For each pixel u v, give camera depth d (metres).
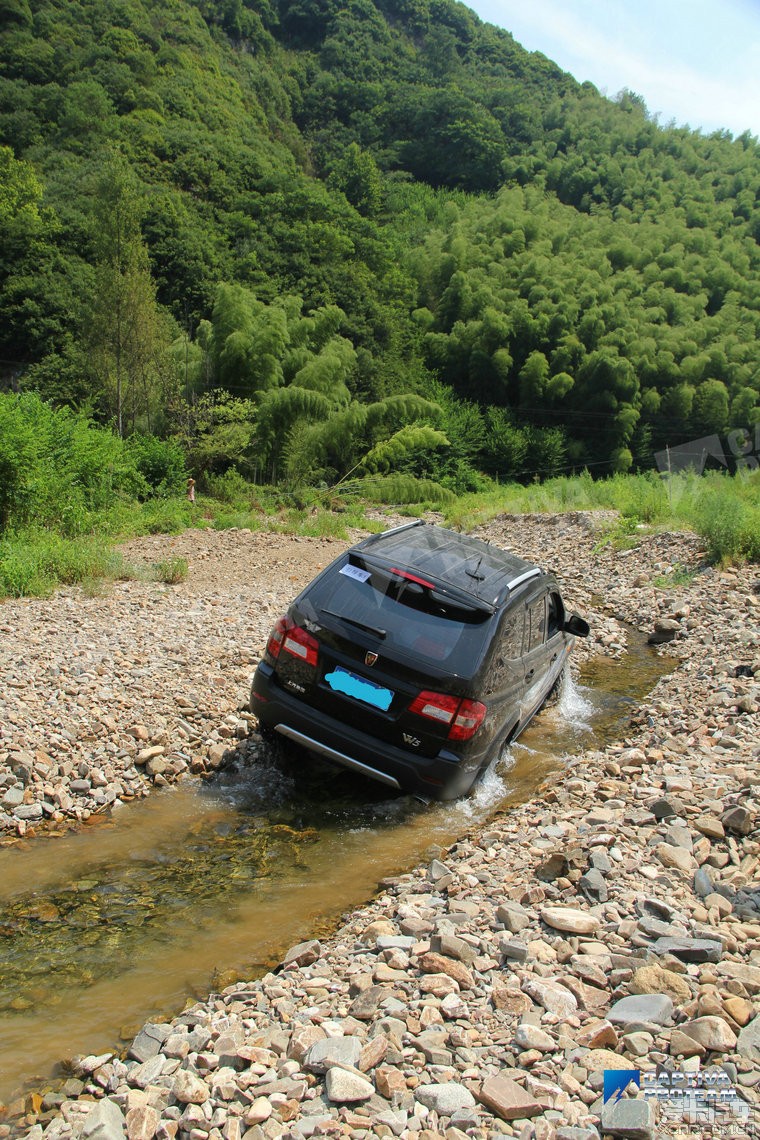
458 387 62.53
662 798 4.48
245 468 30.81
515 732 5.42
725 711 6.34
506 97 121.12
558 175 101.94
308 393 31.14
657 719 6.52
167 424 29.88
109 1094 2.51
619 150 106.50
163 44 96.19
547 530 19.20
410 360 62.44
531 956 3.15
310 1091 2.46
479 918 3.45
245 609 9.33
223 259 56.12
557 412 58.00
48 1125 2.37
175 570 11.09
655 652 9.00
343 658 4.54
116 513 17.30
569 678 7.21
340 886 3.93
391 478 32.94
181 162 66.94
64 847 4.14
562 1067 2.56
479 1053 2.63
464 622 4.61
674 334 61.44
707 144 112.00
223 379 32.97
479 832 4.56
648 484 23.33
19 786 4.58
